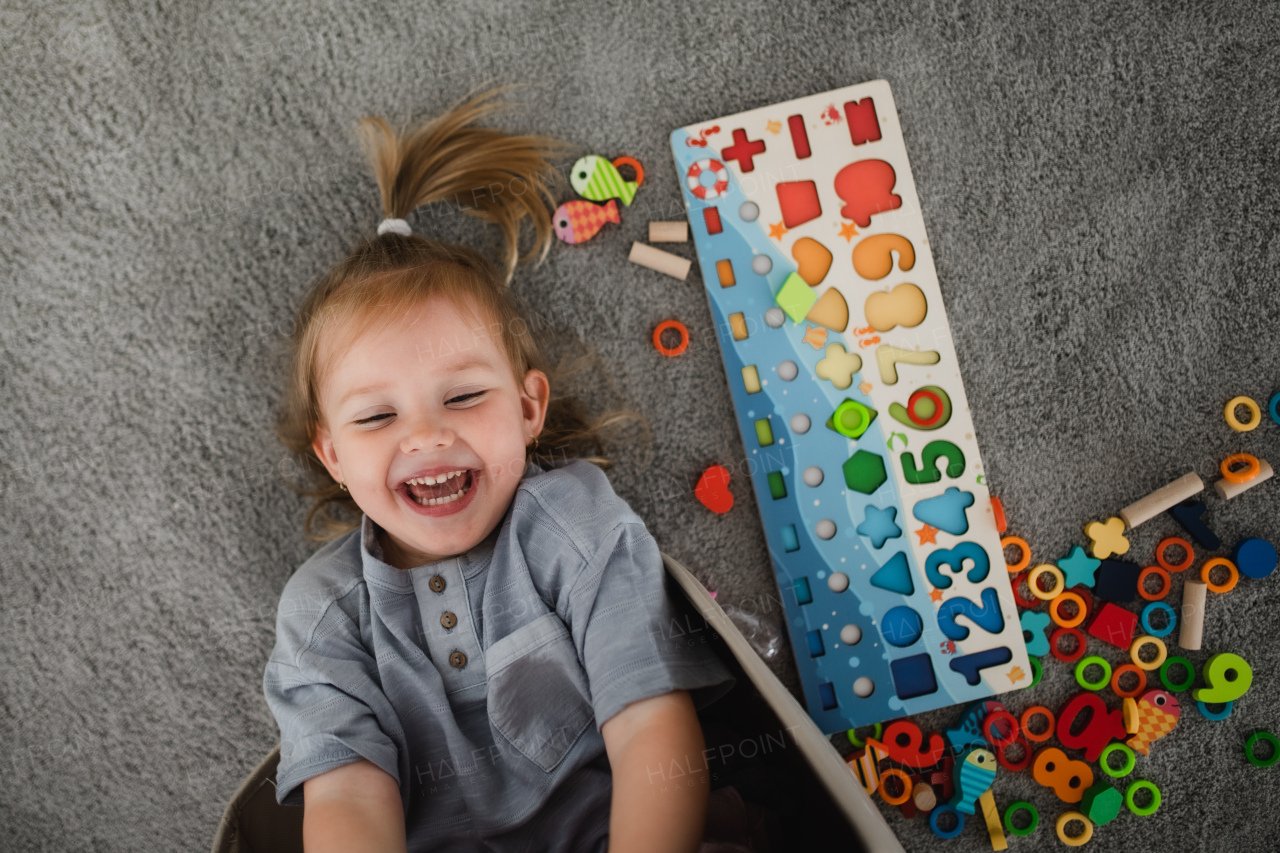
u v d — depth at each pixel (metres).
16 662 0.87
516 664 0.69
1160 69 0.89
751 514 0.88
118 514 0.87
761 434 0.86
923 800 0.85
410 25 0.88
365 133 0.88
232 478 0.87
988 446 0.89
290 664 0.69
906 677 0.85
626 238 0.88
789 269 0.86
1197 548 0.89
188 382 0.87
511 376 0.75
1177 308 0.89
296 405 0.83
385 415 0.70
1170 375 0.89
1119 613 0.87
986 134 0.89
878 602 0.86
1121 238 0.89
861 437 0.86
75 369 0.87
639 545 0.71
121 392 0.87
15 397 0.87
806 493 0.86
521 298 0.88
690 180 0.86
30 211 0.87
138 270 0.87
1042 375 0.89
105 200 0.87
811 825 0.70
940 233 0.89
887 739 0.85
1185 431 0.89
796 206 0.87
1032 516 0.89
